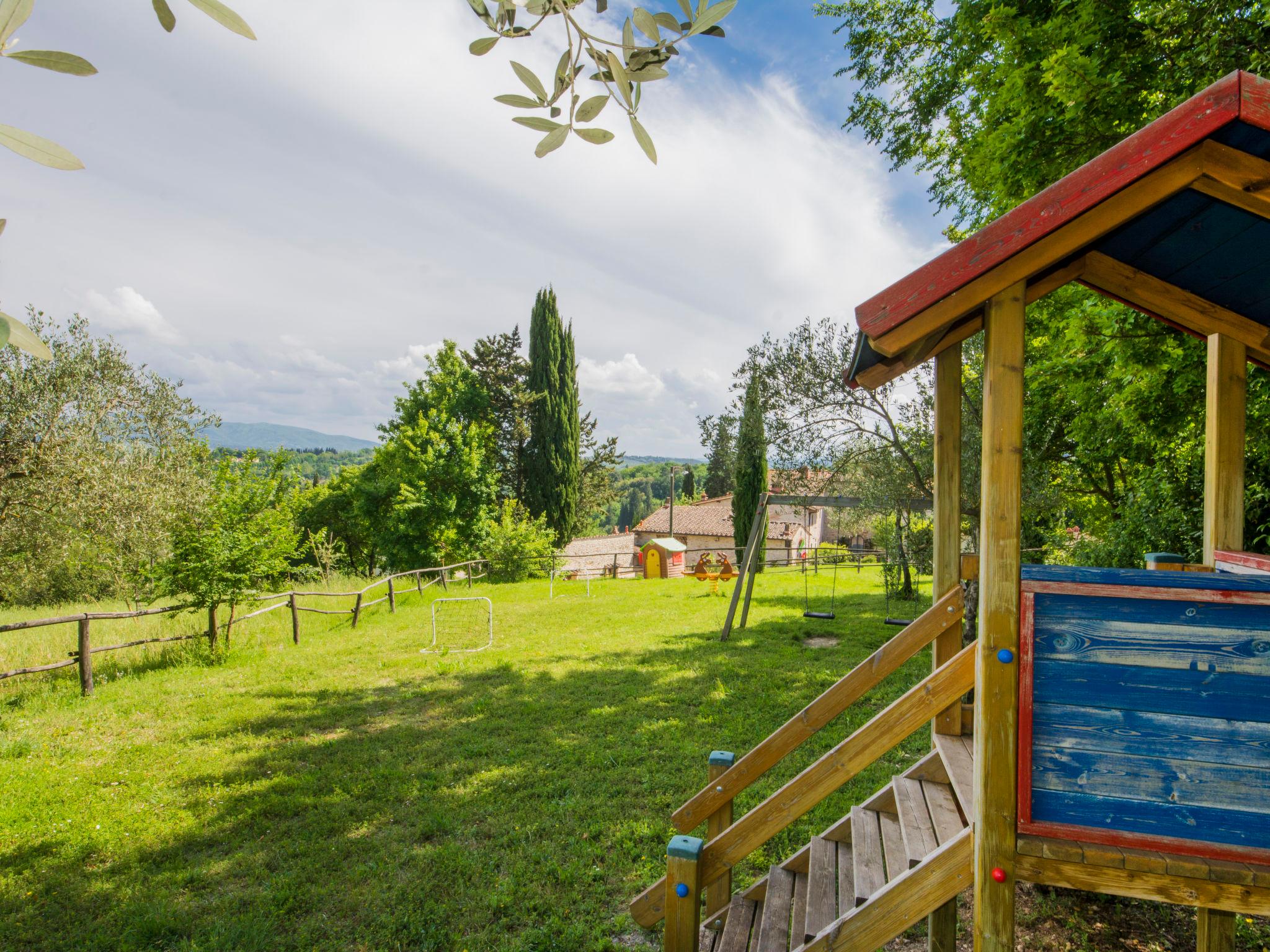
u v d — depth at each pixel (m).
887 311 2.06
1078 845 2.09
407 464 26.53
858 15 12.48
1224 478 2.97
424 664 10.27
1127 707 2.09
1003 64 7.13
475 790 5.70
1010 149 6.71
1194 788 2.05
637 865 4.50
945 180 12.45
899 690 8.30
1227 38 5.21
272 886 4.29
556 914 4.00
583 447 38.88
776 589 19.53
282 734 7.10
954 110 10.79
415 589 18.98
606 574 27.91
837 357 11.06
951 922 3.20
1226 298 2.89
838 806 5.27
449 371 32.94
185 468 12.63
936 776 3.40
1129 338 6.23
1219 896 2.01
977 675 2.21
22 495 10.17
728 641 11.66
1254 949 3.52
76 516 10.73
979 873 2.15
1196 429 7.20
